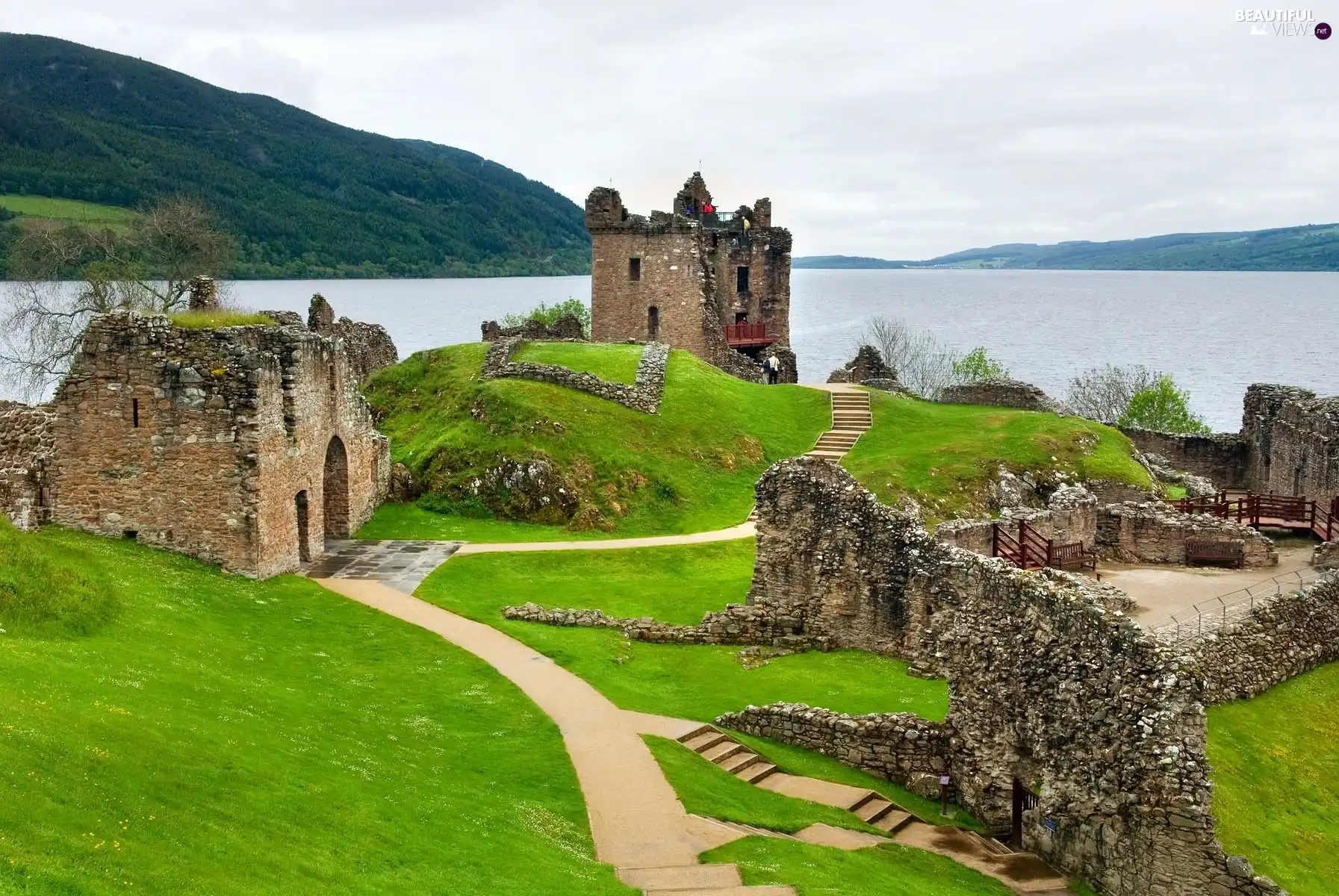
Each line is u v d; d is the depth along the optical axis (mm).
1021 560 38375
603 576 47812
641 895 20953
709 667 36719
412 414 69938
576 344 76375
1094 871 23797
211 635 32531
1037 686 25953
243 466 40375
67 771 17750
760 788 28109
